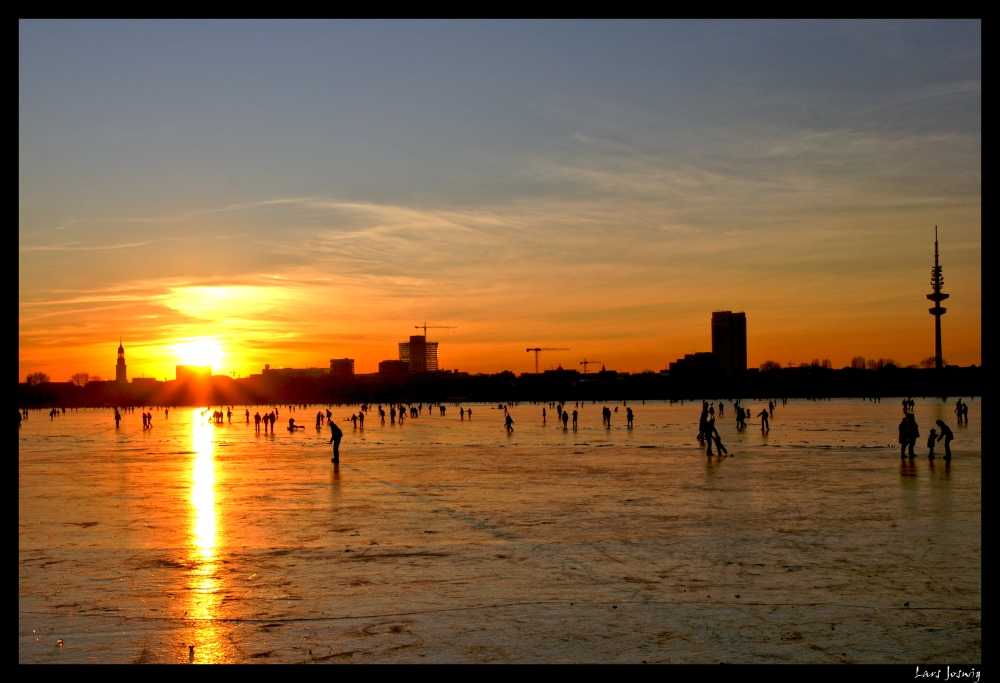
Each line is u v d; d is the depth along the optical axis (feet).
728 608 36.06
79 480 93.81
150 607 36.73
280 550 49.70
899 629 32.91
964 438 160.56
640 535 53.98
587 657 29.81
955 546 49.37
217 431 262.67
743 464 107.55
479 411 524.11
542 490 80.07
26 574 43.29
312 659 29.76
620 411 469.57
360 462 119.34
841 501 69.26
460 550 49.29
